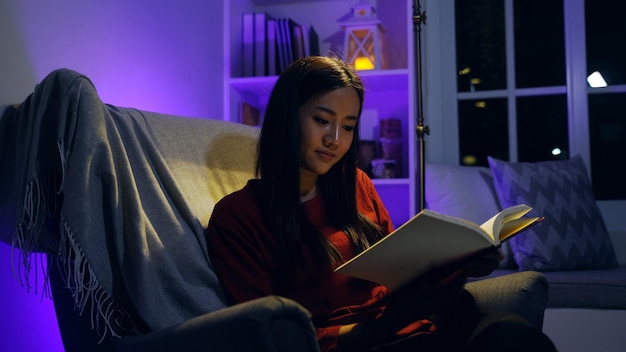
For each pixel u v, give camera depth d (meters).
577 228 2.51
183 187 1.54
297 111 1.45
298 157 1.44
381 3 2.86
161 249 1.27
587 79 3.04
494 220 1.30
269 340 0.98
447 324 1.33
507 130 3.11
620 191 3.01
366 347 1.25
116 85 1.91
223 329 1.02
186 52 2.36
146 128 1.52
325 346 1.26
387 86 2.77
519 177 2.57
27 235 1.26
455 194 2.67
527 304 1.42
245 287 1.34
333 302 1.41
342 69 1.46
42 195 1.28
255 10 2.97
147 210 1.35
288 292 1.41
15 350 1.49
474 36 3.15
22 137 1.33
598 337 2.13
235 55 2.75
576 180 2.64
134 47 2.01
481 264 1.34
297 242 1.40
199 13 2.49
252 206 1.43
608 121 3.03
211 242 1.40
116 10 1.91
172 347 1.10
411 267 1.27
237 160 1.73
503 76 3.12
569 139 3.03
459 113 3.16
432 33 3.16
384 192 2.81
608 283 2.14
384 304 1.44
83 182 1.21
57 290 1.37
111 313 1.24
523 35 3.11
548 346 1.15
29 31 1.54
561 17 3.07
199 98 2.47
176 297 1.27
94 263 1.21
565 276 2.22
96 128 1.26
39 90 1.31
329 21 2.91
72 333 1.36
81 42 1.74
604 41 3.04
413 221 1.13
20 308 1.51
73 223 1.20
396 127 2.71
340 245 1.48
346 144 1.46
